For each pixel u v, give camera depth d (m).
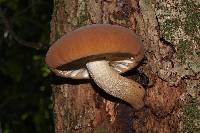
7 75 0.95
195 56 0.50
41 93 0.94
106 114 0.53
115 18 0.53
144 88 0.52
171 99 0.51
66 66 0.50
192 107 0.50
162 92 0.51
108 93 0.52
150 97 0.52
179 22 0.51
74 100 0.54
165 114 0.51
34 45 0.84
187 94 0.50
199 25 0.51
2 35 0.93
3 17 0.86
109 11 0.53
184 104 0.50
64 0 0.55
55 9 0.56
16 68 0.91
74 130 0.53
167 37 0.51
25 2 0.94
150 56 0.51
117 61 0.51
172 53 0.51
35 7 0.91
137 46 0.47
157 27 0.51
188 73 0.50
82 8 0.54
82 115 0.53
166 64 0.51
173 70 0.50
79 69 0.53
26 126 1.01
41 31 0.95
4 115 0.97
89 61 0.50
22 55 0.95
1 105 0.92
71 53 0.46
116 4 0.53
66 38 0.47
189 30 0.51
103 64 0.51
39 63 0.95
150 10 0.52
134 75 0.53
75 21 0.54
